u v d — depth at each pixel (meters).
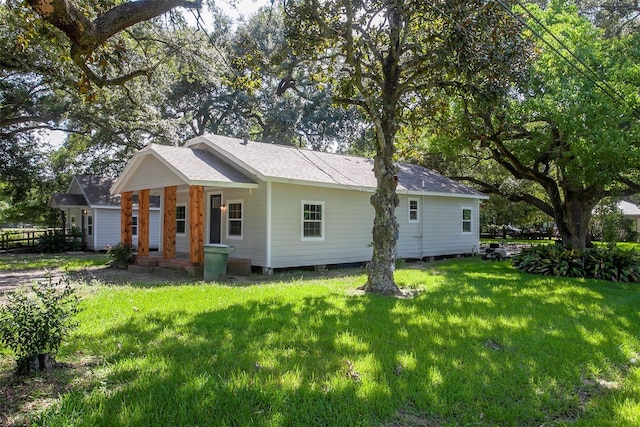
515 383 3.93
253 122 32.03
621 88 11.51
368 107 9.62
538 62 12.30
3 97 19.16
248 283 10.19
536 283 10.23
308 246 13.04
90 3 7.20
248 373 4.00
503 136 15.23
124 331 5.47
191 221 11.53
